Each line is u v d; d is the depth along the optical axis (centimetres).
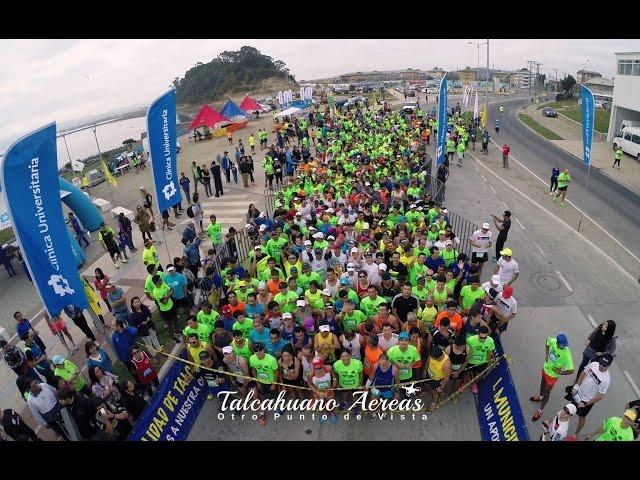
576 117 5403
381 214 1433
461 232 1762
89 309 1023
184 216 2055
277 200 1891
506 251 1091
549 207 2058
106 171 2288
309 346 812
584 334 1098
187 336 905
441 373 815
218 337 876
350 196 1641
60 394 741
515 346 1059
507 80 13062
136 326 980
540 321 1154
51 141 822
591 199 2159
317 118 4175
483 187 2427
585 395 748
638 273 1386
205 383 941
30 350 912
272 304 920
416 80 13500
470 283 984
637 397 898
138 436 747
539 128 4584
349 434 831
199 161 3278
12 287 1534
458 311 924
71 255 892
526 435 696
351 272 1004
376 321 884
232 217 2005
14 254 1608
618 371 966
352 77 18888
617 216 1916
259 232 1317
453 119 4250
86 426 759
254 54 12900
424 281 988
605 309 1197
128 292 1387
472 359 829
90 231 1862
